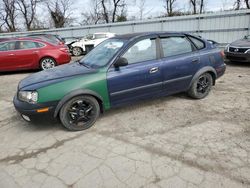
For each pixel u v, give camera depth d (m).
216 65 4.62
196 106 4.28
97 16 38.50
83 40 15.90
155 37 3.94
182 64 4.12
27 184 2.36
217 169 2.45
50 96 3.16
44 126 3.66
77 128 3.45
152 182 2.30
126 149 2.91
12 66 8.31
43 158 2.80
